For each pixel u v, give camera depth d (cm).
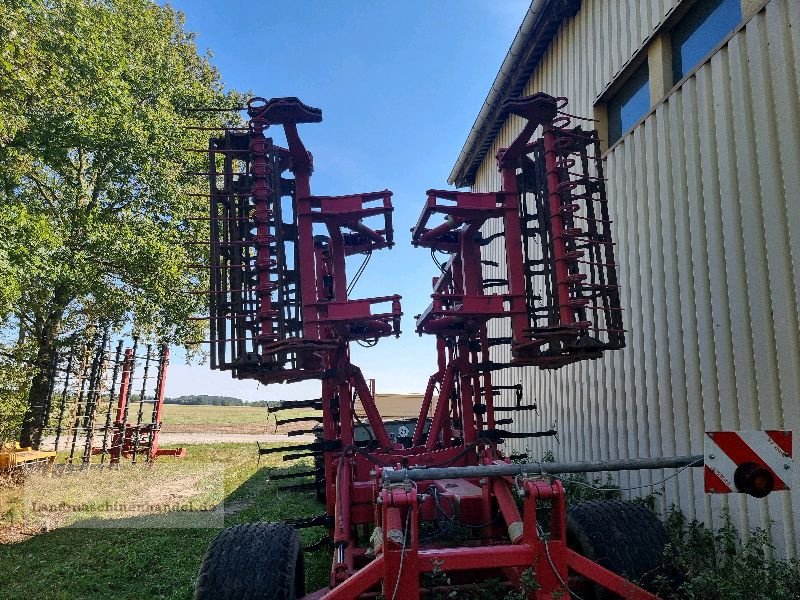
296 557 367
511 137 1112
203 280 1612
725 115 501
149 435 1697
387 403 1364
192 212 1528
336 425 538
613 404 679
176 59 2031
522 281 485
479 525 414
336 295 494
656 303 593
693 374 532
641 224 625
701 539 478
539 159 476
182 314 1525
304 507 894
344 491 442
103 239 1380
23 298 1366
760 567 413
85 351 1576
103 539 727
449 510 445
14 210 1035
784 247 437
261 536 371
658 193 597
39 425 1534
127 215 1484
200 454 1836
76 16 1351
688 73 553
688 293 545
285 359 455
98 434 1856
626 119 716
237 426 3581
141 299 1503
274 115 452
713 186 514
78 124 1303
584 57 799
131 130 1384
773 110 452
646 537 379
